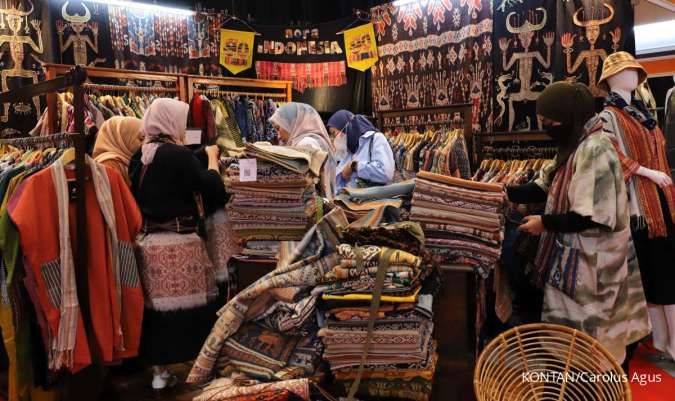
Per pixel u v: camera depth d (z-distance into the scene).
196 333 2.55
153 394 2.67
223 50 4.73
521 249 2.22
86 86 3.79
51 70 3.79
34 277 2.21
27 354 2.30
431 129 3.91
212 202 2.74
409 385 1.65
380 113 3.90
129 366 2.93
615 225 1.98
